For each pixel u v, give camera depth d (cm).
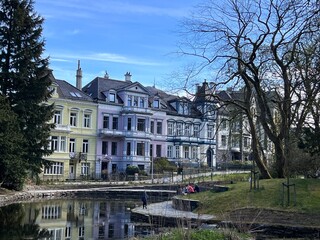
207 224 1981
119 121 6669
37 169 3847
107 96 6588
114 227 2264
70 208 3219
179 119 7394
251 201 2289
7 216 2564
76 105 6209
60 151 5903
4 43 3859
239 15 2945
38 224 2305
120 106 6681
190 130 7488
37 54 3944
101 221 2502
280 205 2150
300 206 2106
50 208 3139
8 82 3828
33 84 3881
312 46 2325
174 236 1418
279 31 2814
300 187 2400
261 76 3186
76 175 6066
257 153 3080
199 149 7538
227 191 2711
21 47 3894
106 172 6244
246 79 3028
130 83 6919
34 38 3962
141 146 6781
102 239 1889
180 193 3678
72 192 4325
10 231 2038
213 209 2356
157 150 7106
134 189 4656
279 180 2662
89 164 6322
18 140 3416
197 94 3039
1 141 3303
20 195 3647
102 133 6394
